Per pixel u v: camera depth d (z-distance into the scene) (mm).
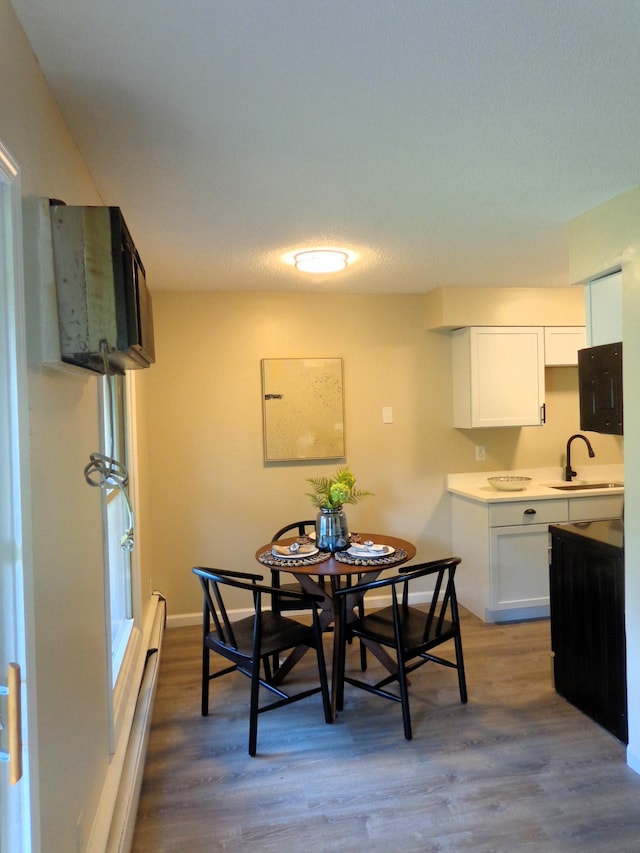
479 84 1409
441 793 2053
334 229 2523
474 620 3754
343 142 1707
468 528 3912
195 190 2043
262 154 1771
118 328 1280
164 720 2586
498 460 4250
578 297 3998
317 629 2508
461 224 2508
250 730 2305
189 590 3783
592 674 2514
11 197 1042
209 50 1244
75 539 1457
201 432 3766
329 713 2531
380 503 4055
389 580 2385
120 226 1291
